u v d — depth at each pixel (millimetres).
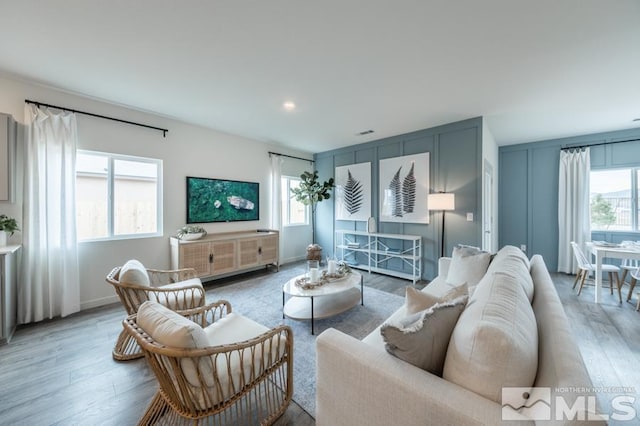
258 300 3307
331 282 2840
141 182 3551
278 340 1551
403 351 998
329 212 5668
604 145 4309
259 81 2625
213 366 1230
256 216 4879
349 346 1120
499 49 2084
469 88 2764
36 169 2658
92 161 3156
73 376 1846
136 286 2053
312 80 2605
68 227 2842
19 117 2633
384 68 2377
